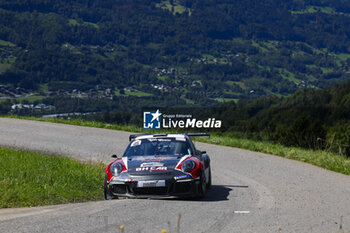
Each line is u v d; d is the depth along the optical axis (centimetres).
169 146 1291
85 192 1329
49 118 4591
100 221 828
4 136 3219
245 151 2873
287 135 3703
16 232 732
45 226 780
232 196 1250
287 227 820
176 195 1117
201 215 912
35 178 1338
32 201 1085
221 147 3050
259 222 857
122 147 2909
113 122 4409
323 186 1544
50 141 3055
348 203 1164
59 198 1179
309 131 3528
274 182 1638
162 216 888
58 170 1572
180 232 756
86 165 1823
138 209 962
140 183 1114
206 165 1396
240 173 1934
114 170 1166
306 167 2183
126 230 757
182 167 1152
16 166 1535
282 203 1130
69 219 844
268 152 2836
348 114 7256
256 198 1210
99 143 3055
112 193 1153
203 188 1187
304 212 998
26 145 2784
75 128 3859
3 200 1030
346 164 2181
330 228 824
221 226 811
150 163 1166
